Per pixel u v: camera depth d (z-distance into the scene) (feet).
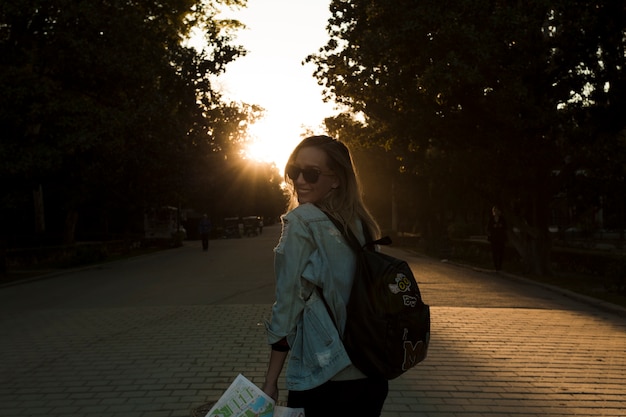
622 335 28.32
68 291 51.19
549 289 47.85
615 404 17.85
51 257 90.84
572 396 18.62
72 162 71.97
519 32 51.08
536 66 53.57
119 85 73.41
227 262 81.05
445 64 51.11
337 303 7.71
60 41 66.64
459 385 19.76
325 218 7.93
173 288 49.98
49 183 74.43
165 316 34.40
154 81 77.82
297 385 7.64
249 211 313.73
